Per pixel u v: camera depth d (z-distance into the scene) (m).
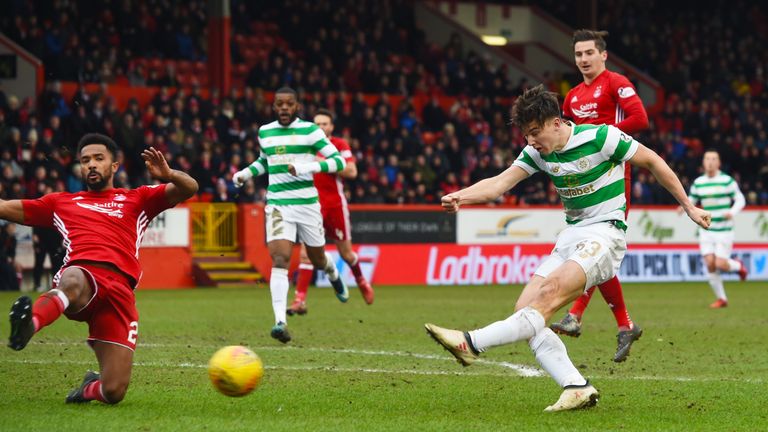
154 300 55.06
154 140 72.88
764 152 98.62
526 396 22.62
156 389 22.98
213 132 75.88
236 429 18.33
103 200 21.28
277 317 32.50
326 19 94.44
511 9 112.94
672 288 70.25
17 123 68.06
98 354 20.44
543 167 21.77
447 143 83.81
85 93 70.56
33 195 65.12
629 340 27.27
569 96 30.14
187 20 88.62
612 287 27.31
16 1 78.75
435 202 79.62
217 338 34.75
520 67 104.94
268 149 34.56
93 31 81.25
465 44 105.06
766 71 113.19
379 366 27.62
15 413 19.66
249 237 72.69
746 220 83.81
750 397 22.73
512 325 19.89
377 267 73.88
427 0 109.12
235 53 91.50
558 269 20.66
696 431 18.73
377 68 92.31
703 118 100.75
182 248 70.06
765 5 121.38
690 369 27.62
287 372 26.14
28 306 17.80
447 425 18.95
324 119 42.03
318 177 42.00
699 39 114.31
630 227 80.19
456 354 19.66
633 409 21.03
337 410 20.59
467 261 76.81
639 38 112.00
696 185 52.88
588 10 106.62
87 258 20.38
